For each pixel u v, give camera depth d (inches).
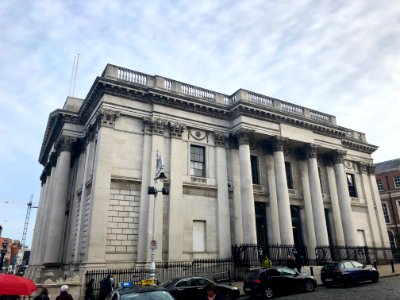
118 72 1140.5
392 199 2374.5
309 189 1408.7
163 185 1088.8
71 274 999.0
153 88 1140.5
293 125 1369.3
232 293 692.7
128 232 1001.5
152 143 1109.7
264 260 989.2
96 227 941.8
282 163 1282.0
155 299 386.9
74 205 1298.0
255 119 1277.1
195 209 1141.1
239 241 1167.0
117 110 1090.7
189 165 1179.9
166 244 1040.2
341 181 1473.9
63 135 1344.7
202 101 1231.5
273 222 1274.6
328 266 880.9
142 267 969.5
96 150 1060.5
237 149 1288.1
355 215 1611.7
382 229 1668.3
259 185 1310.3
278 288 754.2
